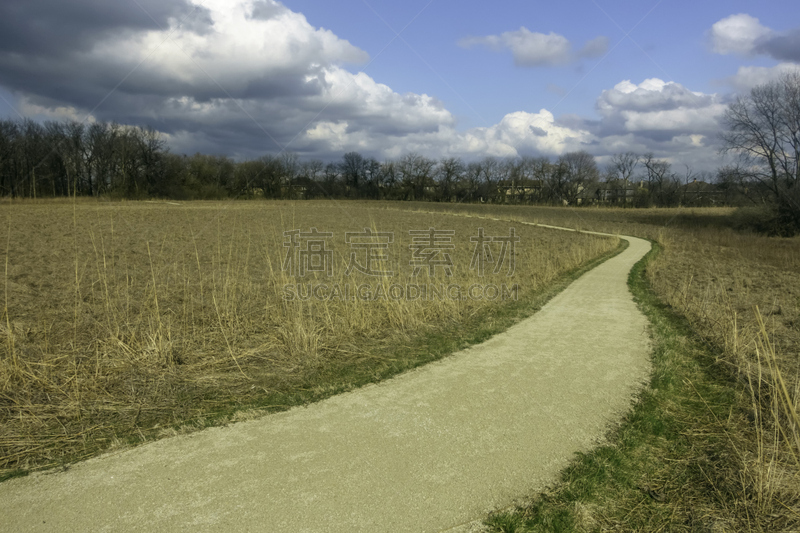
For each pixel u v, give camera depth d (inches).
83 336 273.6
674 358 264.7
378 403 199.8
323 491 136.4
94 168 1033.5
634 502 137.8
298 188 3459.6
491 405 198.7
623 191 3599.9
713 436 178.9
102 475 143.5
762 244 1289.4
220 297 375.6
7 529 118.7
